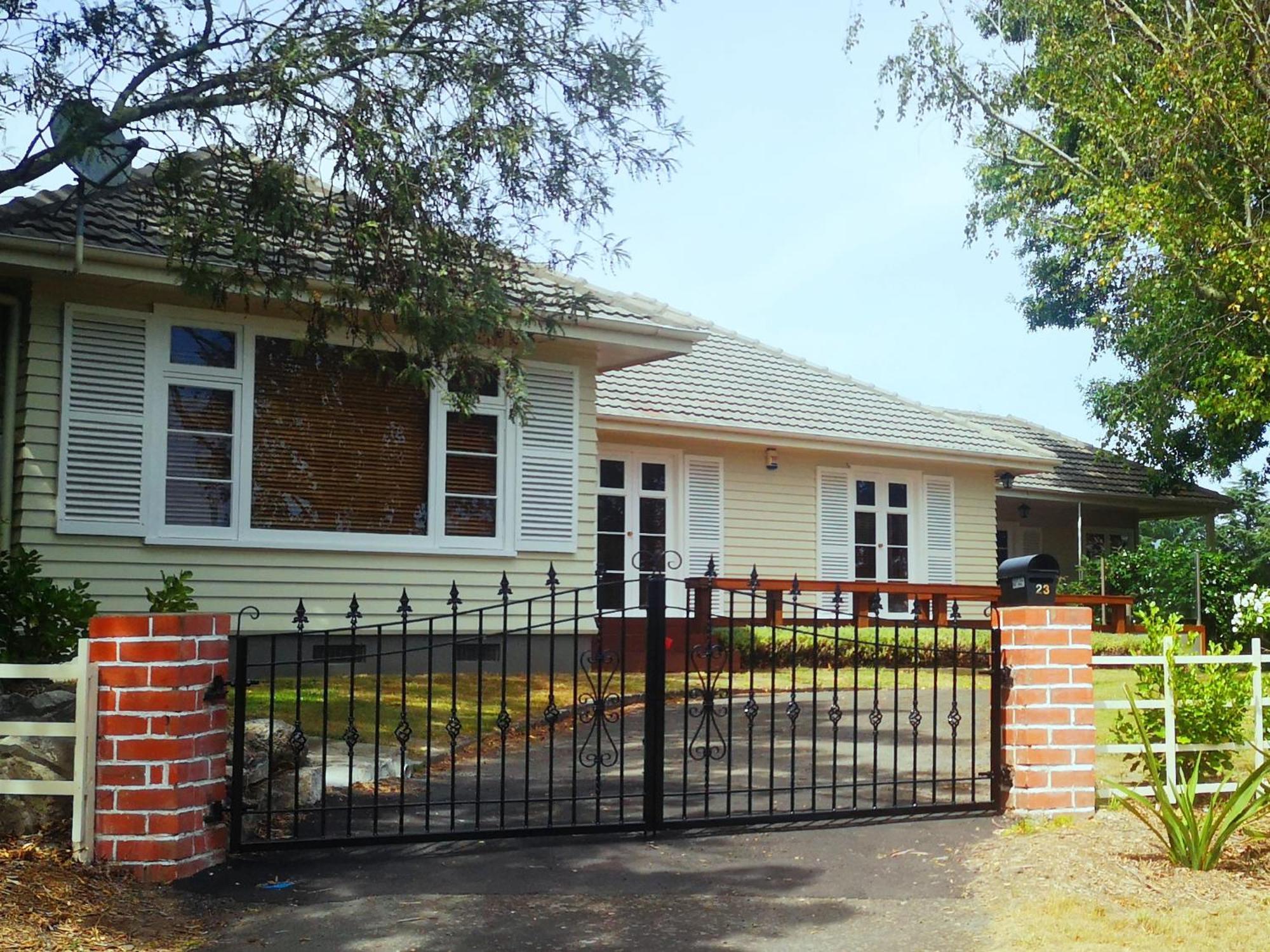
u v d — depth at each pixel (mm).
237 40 9633
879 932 5625
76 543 11977
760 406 20312
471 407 9969
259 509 13039
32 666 6293
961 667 17250
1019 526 27547
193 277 9344
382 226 9219
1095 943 5355
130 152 9844
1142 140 18750
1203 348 21297
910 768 9656
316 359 13453
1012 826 7621
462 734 10352
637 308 15609
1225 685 8406
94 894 5848
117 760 6277
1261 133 17219
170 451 12562
